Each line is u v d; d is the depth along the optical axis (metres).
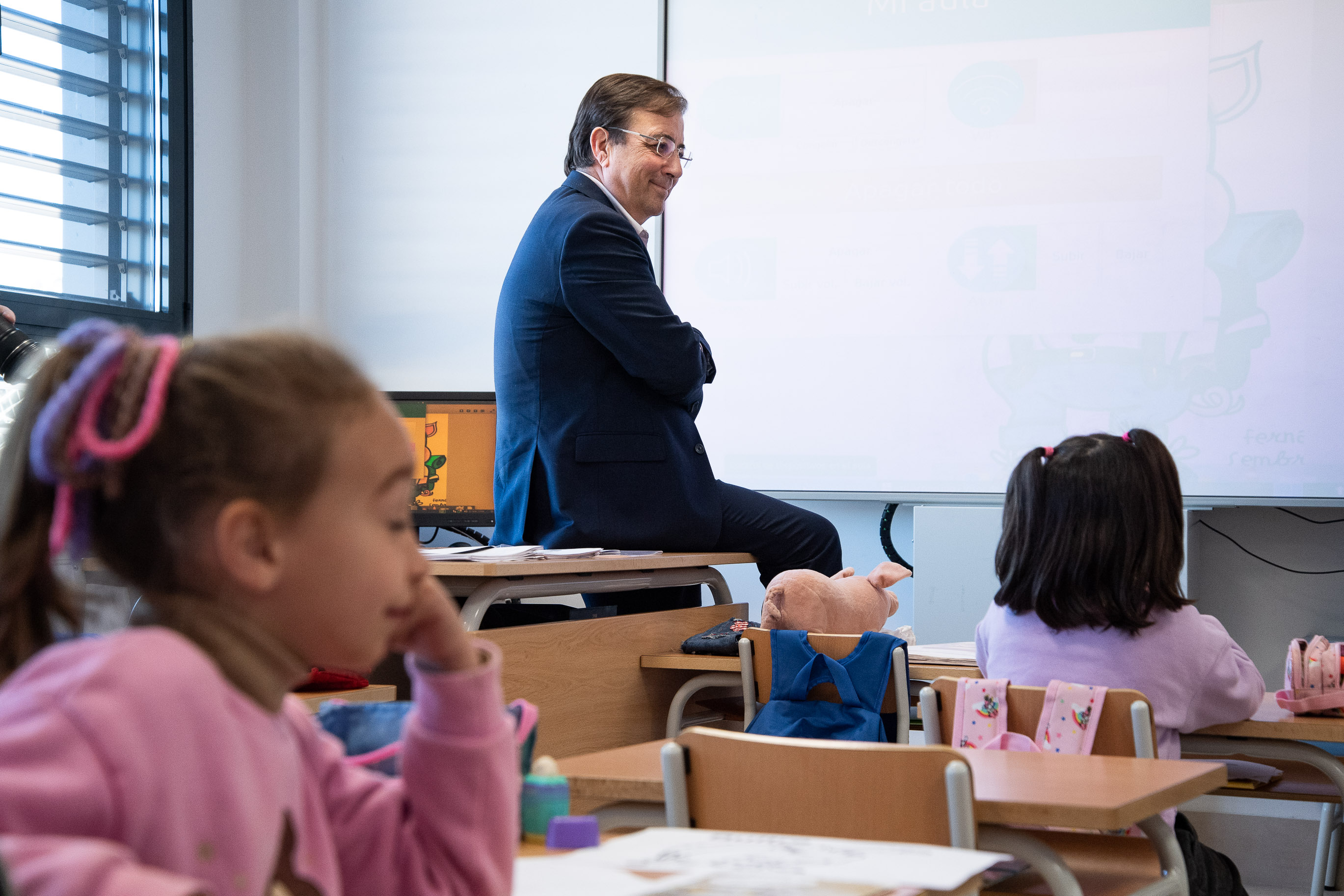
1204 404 3.48
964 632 3.43
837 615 2.41
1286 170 3.42
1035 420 3.62
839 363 3.78
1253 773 1.85
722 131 3.91
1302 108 3.41
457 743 0.59
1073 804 0.96
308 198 4.26
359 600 0.51
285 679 0.51
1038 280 3.62
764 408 3.84
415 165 4.20
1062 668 1.65
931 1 3.73
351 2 4.27
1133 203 3.55
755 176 3.87
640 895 0.64
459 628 0.59
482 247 4.14
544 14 4.09
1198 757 1.97
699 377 2.67
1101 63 3.58
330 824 0.60
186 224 4.00
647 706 2.49
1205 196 3.48
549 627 2.19
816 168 3.82
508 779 0.60
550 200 2.67
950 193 3.71
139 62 3.90
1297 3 3.41
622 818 1.20
